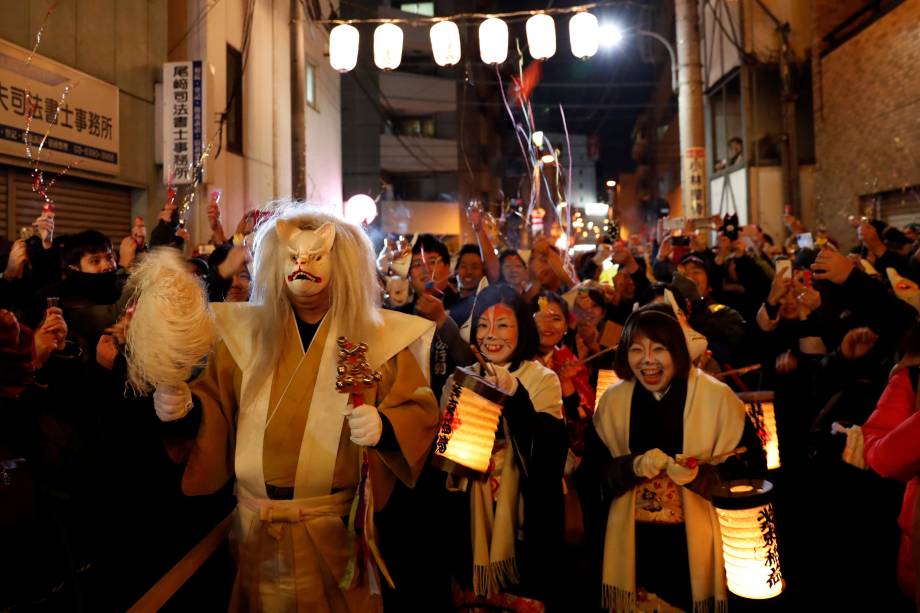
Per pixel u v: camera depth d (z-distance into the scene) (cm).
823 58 1591
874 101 1391
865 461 276
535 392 326
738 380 454
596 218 3434
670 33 2602
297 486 244
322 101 1836
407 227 2955
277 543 245
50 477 267
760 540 278
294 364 251
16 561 249
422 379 264
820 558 445
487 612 324
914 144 1261
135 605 261
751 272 720
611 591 308
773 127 1747
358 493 241
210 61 1102
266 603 246
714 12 1734
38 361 252
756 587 279
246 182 1273
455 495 328
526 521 320
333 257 255
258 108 1341
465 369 317
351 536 251
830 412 454
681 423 304
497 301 338
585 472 329
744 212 1770
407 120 3162
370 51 2928
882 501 438
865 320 388
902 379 294
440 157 3108
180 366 215
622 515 307
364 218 639
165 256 222
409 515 371
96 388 267
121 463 281
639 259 712
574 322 483
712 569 295
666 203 3094
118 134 917
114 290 374
